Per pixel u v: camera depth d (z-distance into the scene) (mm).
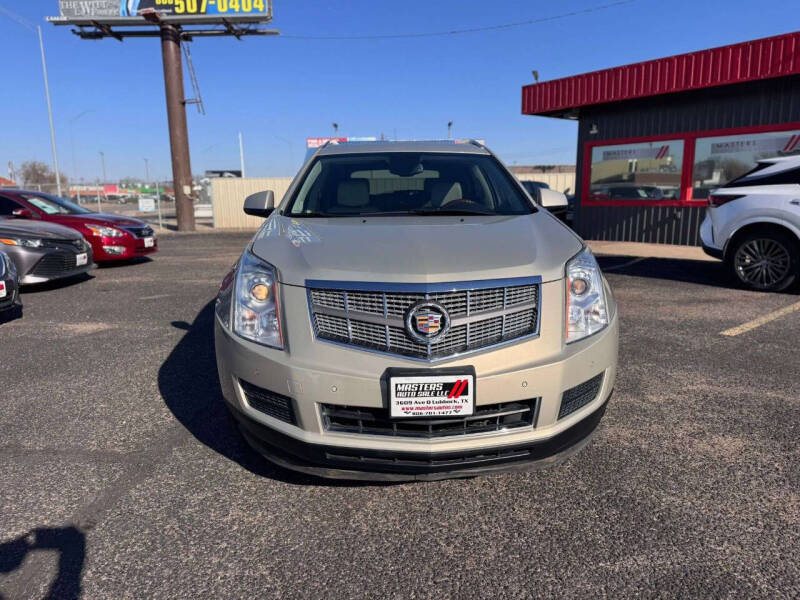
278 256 2479
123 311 6367
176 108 20062
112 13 19250
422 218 3062
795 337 4832
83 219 9961
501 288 2260
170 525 2316
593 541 2170
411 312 2186
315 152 3963
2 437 3131
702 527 2240
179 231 20797
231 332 2455
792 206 6434
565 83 12648
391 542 2193
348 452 2246
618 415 3287
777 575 1966
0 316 6223
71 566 2074
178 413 3436
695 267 8914
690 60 10602
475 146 4059
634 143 12469
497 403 2236
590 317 2439
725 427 3117
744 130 10719
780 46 9477
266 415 2400
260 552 2145
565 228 2912
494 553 2115
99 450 2969
